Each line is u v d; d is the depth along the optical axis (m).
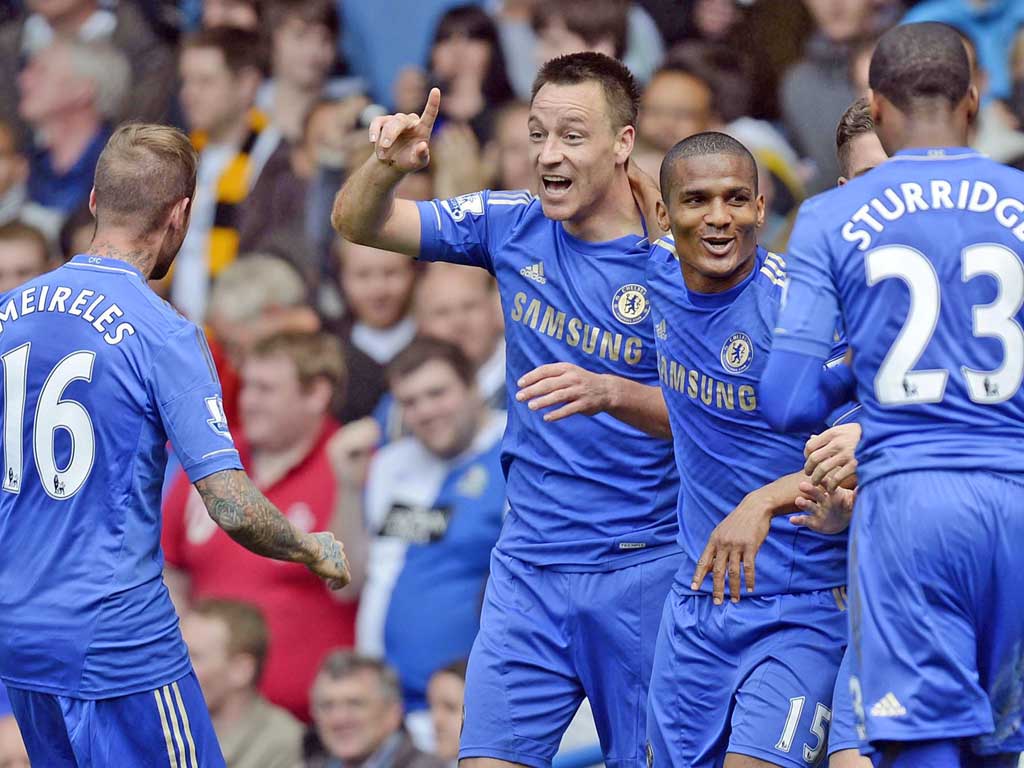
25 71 30.61
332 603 25.53
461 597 25.11
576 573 16.92
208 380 14.64
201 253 28.33
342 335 26.73
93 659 14.48
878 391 12.70
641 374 16.55
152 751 14.80
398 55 28.39
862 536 12.84
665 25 27.11
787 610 15.28
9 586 14.57
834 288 12.79
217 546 26.03
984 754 13.05
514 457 17.22
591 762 23.44
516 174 27.27
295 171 28.30
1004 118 25.25
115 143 15.11
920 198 12.68
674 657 15.87
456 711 24.56
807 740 14.96
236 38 28.88
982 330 12.45
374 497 25.80
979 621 12.71
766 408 12.87
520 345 17.00
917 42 12.96
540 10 27.48
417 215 16.89
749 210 14.61
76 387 14.43
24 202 30.59
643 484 16.70
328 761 25.02
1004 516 12.41
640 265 16.41
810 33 26.02
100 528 14.49
